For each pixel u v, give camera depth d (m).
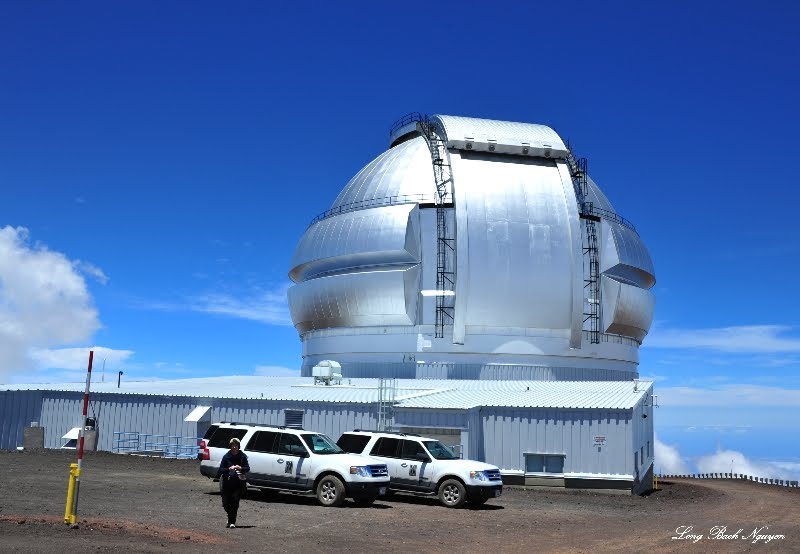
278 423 40.41
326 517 20.56
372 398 39.56
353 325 50.97
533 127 54.16
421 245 49.56
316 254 53.75
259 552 14.85
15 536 14.45
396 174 53.03
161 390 43.94
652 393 44.50
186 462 37.75
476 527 20.31
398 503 24.89
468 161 50.84
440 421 35.94
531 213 49.56
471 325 48.38
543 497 30.72
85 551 13.48
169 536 15.78
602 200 54.66
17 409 43.91
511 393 39.94
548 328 48.91
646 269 54.03
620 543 18.36
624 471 33.94
